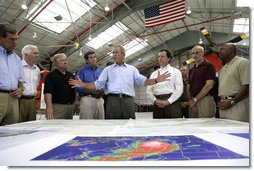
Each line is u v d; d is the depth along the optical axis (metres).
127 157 0.58
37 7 7.57
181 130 1.06
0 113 2.00
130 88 2.47
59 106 2.57
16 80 2.19
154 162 0.53
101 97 3.13
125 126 1.33
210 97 2.46
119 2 8.70
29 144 0.77
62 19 8.60
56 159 0.58
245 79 1.81
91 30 9.67
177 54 14.46
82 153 0.64
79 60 12.58
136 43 13.06
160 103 2.40
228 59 2.07
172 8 5.50
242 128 1.11
